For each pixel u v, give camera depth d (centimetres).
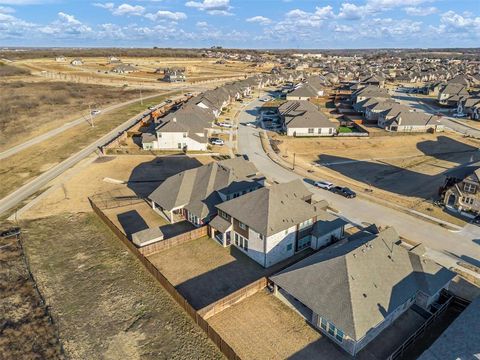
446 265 3641
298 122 8888
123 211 4859
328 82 19325
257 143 8200
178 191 4609
